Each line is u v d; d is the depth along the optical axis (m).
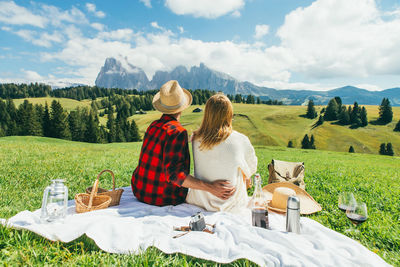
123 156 15.31
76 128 108.12
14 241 2.54
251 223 3.09
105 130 121.00
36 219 3.01
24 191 5.16
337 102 146.25
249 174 3.67
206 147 3.42
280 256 2.27
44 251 2.41
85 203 3.61
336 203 5.22
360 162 24.41
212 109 3.40
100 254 2.40
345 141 109.69
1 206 4.14
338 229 3.87
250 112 141.12
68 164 9.25
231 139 3.42
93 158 12.38
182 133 3.38
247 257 2.26
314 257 2.26
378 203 5.53
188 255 2.40
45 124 99.44
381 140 110.19
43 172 7.28
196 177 3.69
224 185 3.44
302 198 4.21
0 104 114.44
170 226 2.89
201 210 3.51
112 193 3.65
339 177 9.56
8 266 2.16
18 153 12.54
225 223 3.03
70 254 2.39
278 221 3.28
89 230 2.55
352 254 2.41
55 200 2.89
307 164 17.44
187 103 3.87
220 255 2.38
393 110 148.62
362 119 124.88
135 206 3.61
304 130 119.56
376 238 3.62
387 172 14.42
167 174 3.36
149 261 2.29
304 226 2.98
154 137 3.61
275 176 5.05
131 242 2.50
